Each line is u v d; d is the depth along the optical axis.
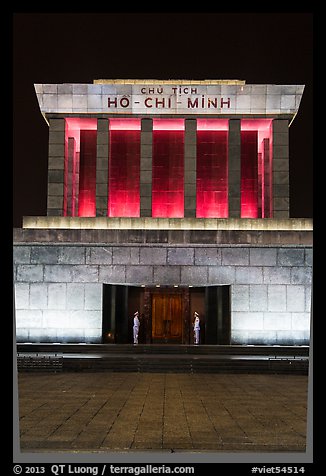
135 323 32.28
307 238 30.23
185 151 35.69
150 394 17.92
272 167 35.84
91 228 31.34
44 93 36.00
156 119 36.16
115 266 30.53
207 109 35.78
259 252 30.52
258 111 35.78
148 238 30.42
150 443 11.48
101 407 15.45
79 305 30.30
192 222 31.86
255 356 26.56
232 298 30.36
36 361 24.28
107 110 35.91
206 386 19.98
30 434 12.15
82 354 26.80
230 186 35.59
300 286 30.28
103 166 35.78
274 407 15.69
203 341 34.34
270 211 36.69
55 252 30.59
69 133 39.00
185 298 34.19
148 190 35.53
